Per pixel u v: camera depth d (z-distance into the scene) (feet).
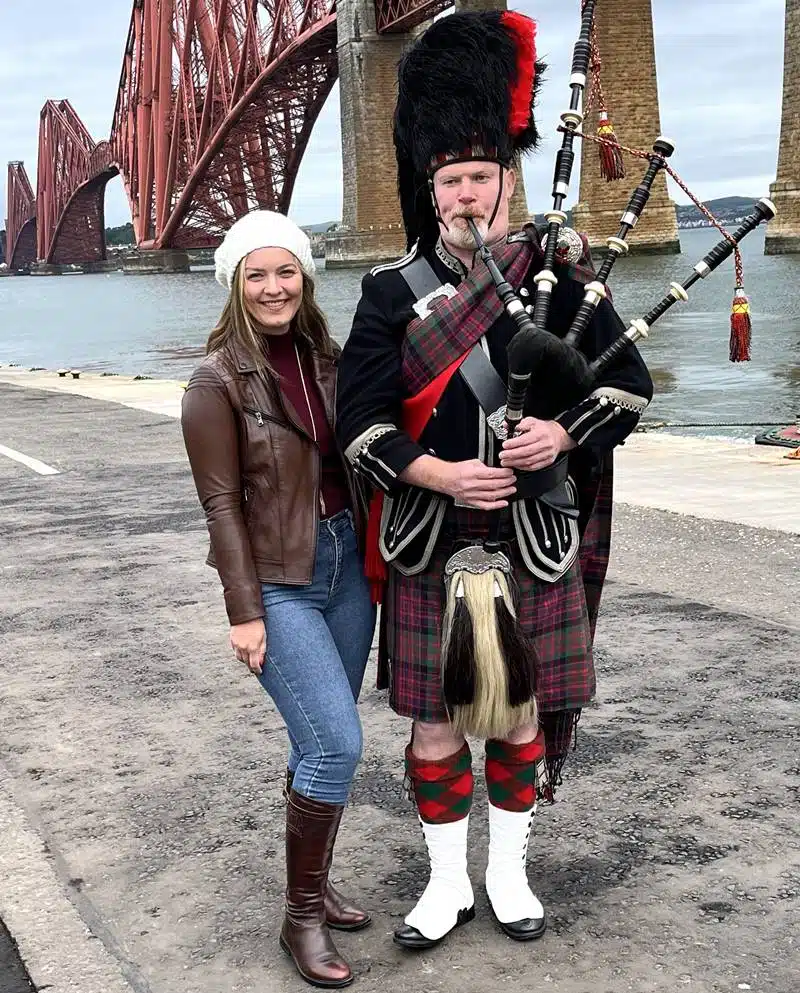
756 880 9.37
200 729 13.20
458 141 8.00
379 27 288.51
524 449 7.75
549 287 7.92
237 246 8.40
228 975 8.50
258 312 8.47
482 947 8.63
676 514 22.56
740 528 21.03
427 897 8.77
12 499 28.63
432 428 8.16
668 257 273.33
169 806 11.28
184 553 21.94
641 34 238.68
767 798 10.78
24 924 9.25
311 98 343.87
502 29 8.13
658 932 8.70
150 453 35.01
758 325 113.29
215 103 357.61
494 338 8.07
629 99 239.91
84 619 17.84
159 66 412.98
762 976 8.10
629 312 137.90
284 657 8.37
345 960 8.54
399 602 8.55
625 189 234.99
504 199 8.27
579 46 8.41
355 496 8.80
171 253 495.00
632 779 11.32
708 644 15.11
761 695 13.29
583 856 9.91
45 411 48.24
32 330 198.70
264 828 10.75
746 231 8.16
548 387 8.22
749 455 30.53
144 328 179.83
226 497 8.35
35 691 14.70
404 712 8.55
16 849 10.51
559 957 8.45
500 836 8.82
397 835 10.51
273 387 8.45
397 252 295.89
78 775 12.09
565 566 8.32
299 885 8.44
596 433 8.11
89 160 602.03
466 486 7.78
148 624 17.43
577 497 8.72
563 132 8.34
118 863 10.21
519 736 8.68
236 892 9.65
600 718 12.87
